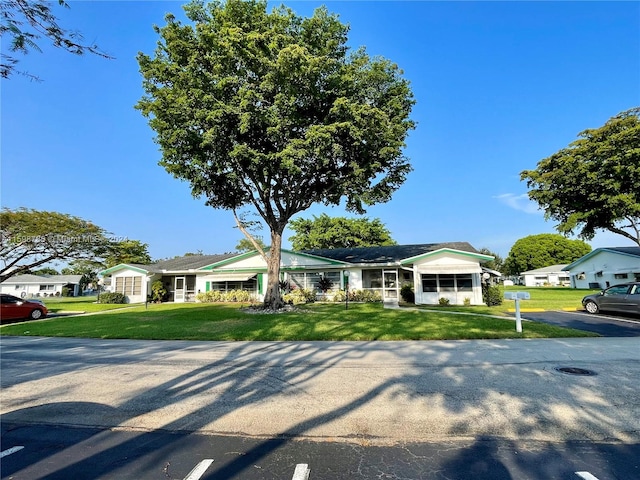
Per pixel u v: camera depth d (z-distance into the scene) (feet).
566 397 18.25
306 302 82.74
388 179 71.87
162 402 18.61
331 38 58.90
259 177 62.34
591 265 127.75
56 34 14.10
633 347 31.01
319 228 162.50
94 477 11.46
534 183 112.57
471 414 16.26
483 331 39.06
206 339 38.60
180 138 53.06
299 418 16.16
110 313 70.54
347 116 52.34
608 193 98.94
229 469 11.80
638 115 96.12
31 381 23.06
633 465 11.87
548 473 11.39
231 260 96.48
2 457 12.96
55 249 106.73
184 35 54.95
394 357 28.17
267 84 51.24
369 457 12.51
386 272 87.25
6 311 65.10
